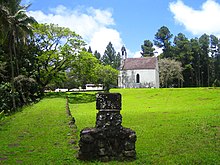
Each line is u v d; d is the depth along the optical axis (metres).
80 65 46.41
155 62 71.50
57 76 46.94
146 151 9.52
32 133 12.78
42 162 8.27
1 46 36.84
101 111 8.59
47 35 44.66
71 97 43.75
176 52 93.75
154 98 38.31
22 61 40.34
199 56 93.38
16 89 34.88
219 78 94.12
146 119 18.31
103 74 52.12
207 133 12.43
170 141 11.15
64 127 13.86
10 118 19.38
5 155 9.19
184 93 39.50
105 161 8.23
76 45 45.56
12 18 31.42
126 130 8.49
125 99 39.75
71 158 8.51
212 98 32.66
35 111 22.38
